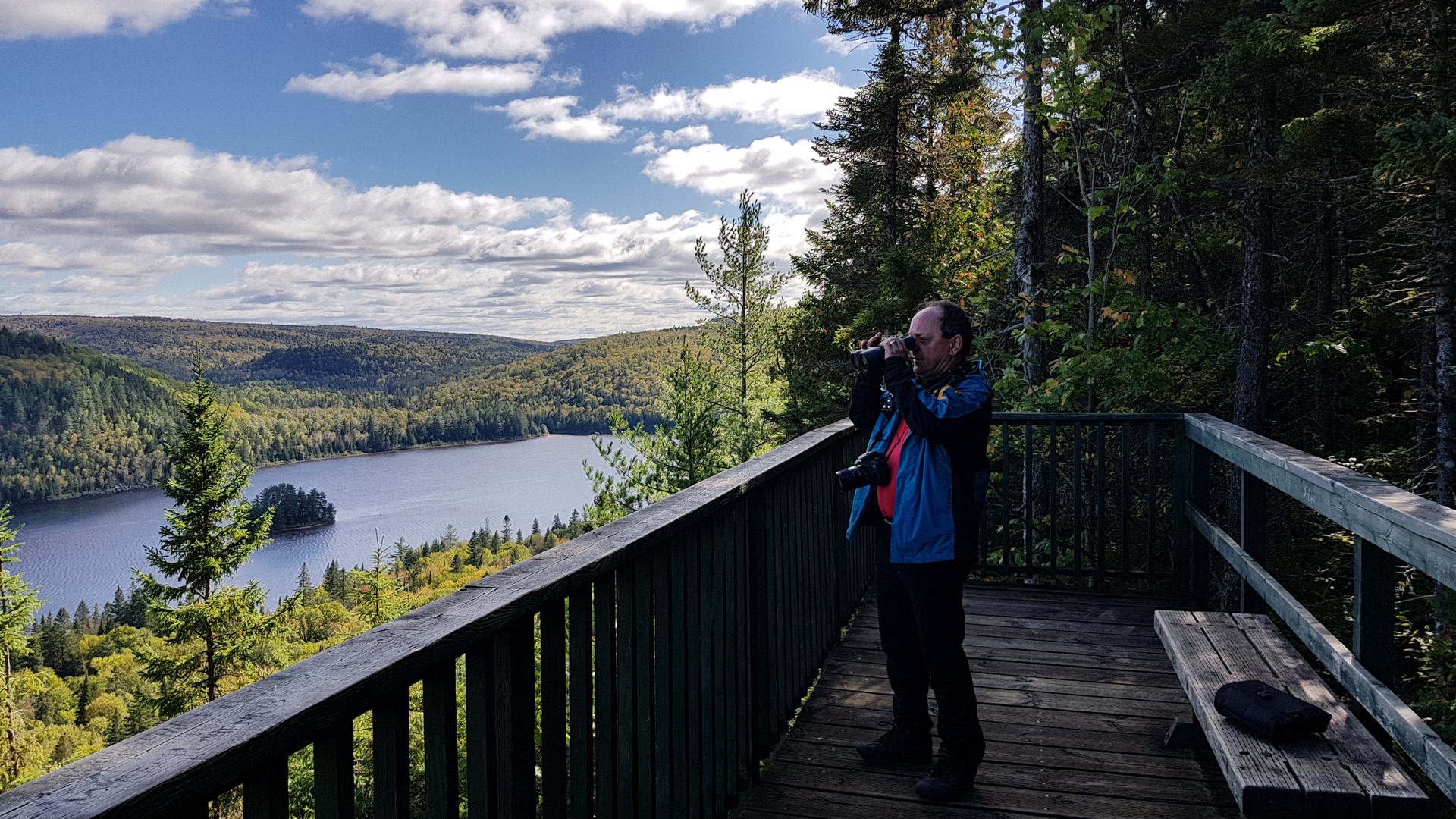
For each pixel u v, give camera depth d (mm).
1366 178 6891
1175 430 4320
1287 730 1804
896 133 14406
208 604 26438
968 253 12070
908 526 2342
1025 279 8516
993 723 2982
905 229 14164
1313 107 7852
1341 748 1780
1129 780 2576
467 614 1181
